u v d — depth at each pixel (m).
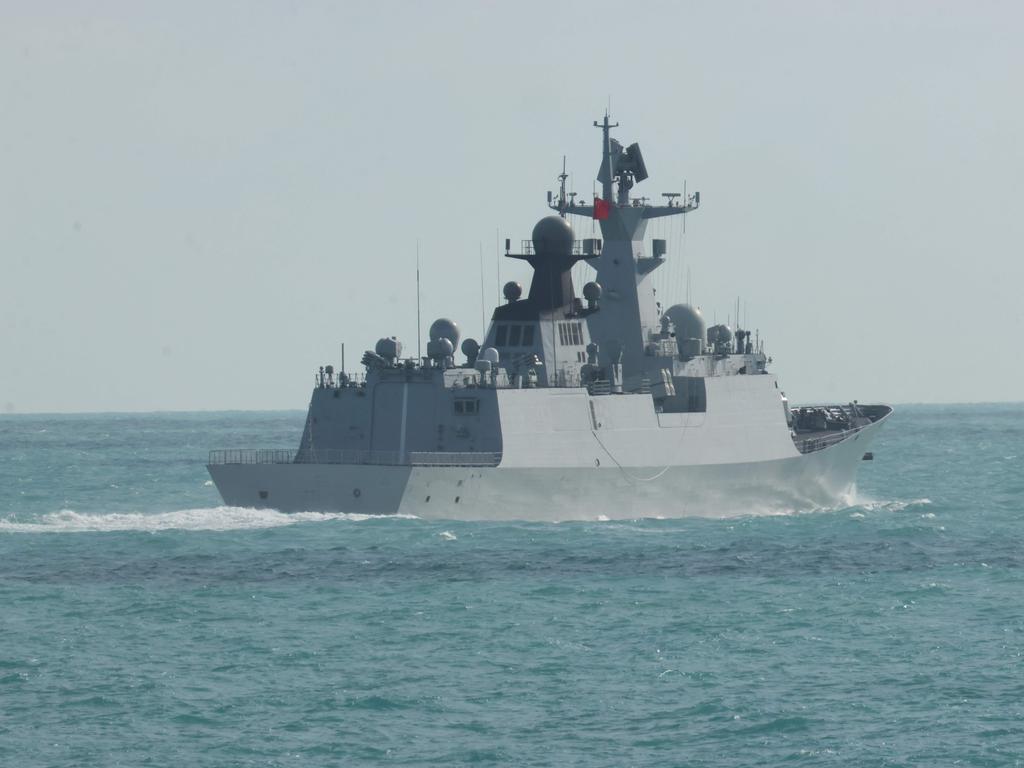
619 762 156.75
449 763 156.50
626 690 180.62
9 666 189.75
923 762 156.38
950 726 166.62
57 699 176.25
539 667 190.38
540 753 159.38
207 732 165.12
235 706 173.75
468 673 187.62
